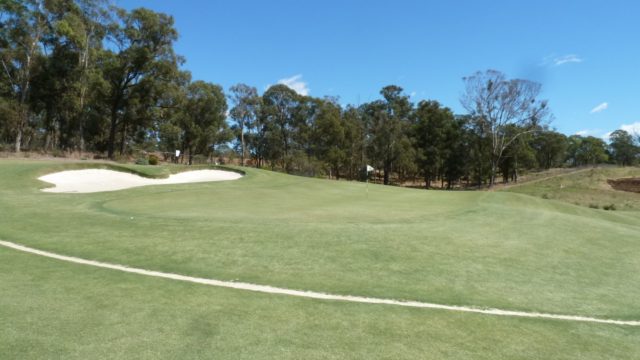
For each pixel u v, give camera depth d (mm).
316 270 6680
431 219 11383
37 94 41031
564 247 9508
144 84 43938
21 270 6035
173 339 4043
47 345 3811
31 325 4211
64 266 6312
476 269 7324
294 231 8828
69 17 37594
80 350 3744
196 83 58812
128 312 4633
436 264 7379
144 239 7992
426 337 4488
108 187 18203
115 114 45219
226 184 19438
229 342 4043
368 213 12289
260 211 11992
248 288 5695
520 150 56500
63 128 47969
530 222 12039
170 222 9383
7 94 39844
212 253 7270
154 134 58406
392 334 4492
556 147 77188
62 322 4312
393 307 5320
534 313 5578
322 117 57875
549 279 7195
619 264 8648
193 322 4457
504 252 8570
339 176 62906
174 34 45312
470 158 59000
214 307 4910
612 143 100000
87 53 40750
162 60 44906
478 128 57062
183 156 60969
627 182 48625
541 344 4582
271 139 65812
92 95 44062
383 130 55656
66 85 40562
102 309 4691
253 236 8344
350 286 6059
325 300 5406
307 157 50188
